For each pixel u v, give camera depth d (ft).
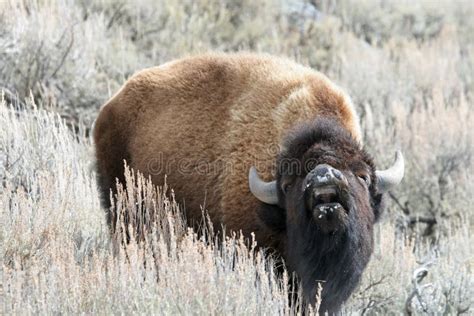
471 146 115.55
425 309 76.28
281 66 73.51
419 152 112.78
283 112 68.69
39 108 103.40
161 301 58.13
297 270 64.44
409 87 144.46
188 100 75.77
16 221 67.41
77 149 94.22
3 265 58.54
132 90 80.12
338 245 60.85
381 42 176.04
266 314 60.34
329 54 154.81
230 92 73.31
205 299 58.23
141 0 141.69
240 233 68.03
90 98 110.93
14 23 111.04
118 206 70.79
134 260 60.95
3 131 86.38
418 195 110.63
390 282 77.51
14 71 107.14
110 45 125.39
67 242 64.90
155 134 76.84
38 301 55.52
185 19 149.38
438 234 99.30
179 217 69.97
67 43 114.62
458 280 78.13
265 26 157.48
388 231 85.51
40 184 75.92
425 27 188.85
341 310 68.85
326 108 68.74
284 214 65.41
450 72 151.74
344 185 57.31
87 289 58.18
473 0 199.41
